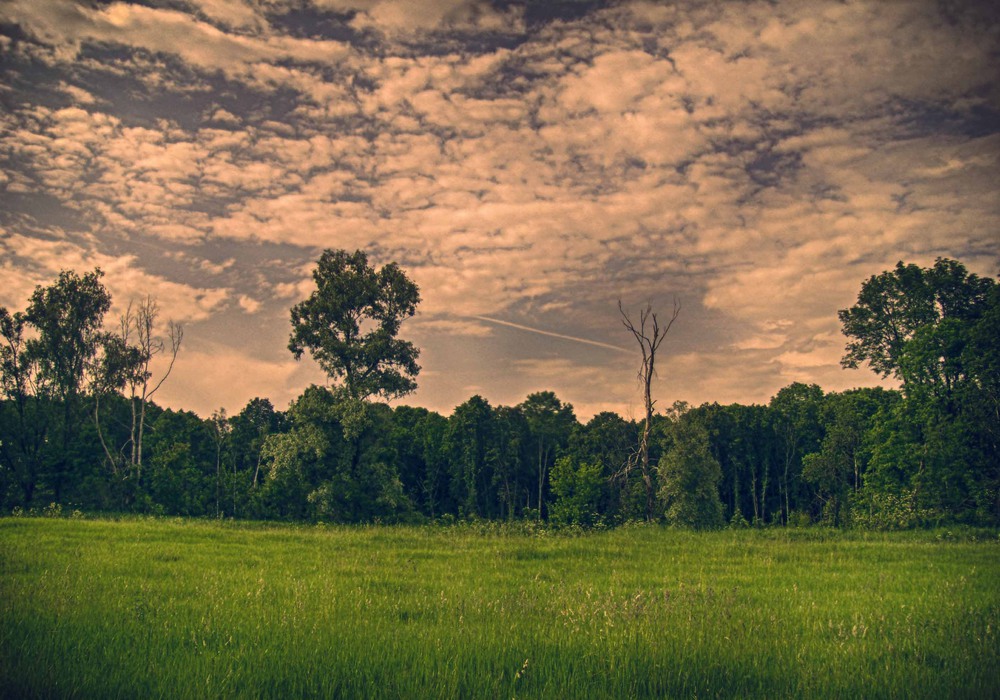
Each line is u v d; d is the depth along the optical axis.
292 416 49.16
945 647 8.72
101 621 9.38
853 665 7.91
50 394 53.03
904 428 44.72
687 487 41.59
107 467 55.44
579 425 76.88
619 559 20.39
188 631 9.29
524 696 7.00
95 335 54.81
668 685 7.32
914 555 21.52
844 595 13.47
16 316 52.06
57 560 15.99
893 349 49.75
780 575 16.97
